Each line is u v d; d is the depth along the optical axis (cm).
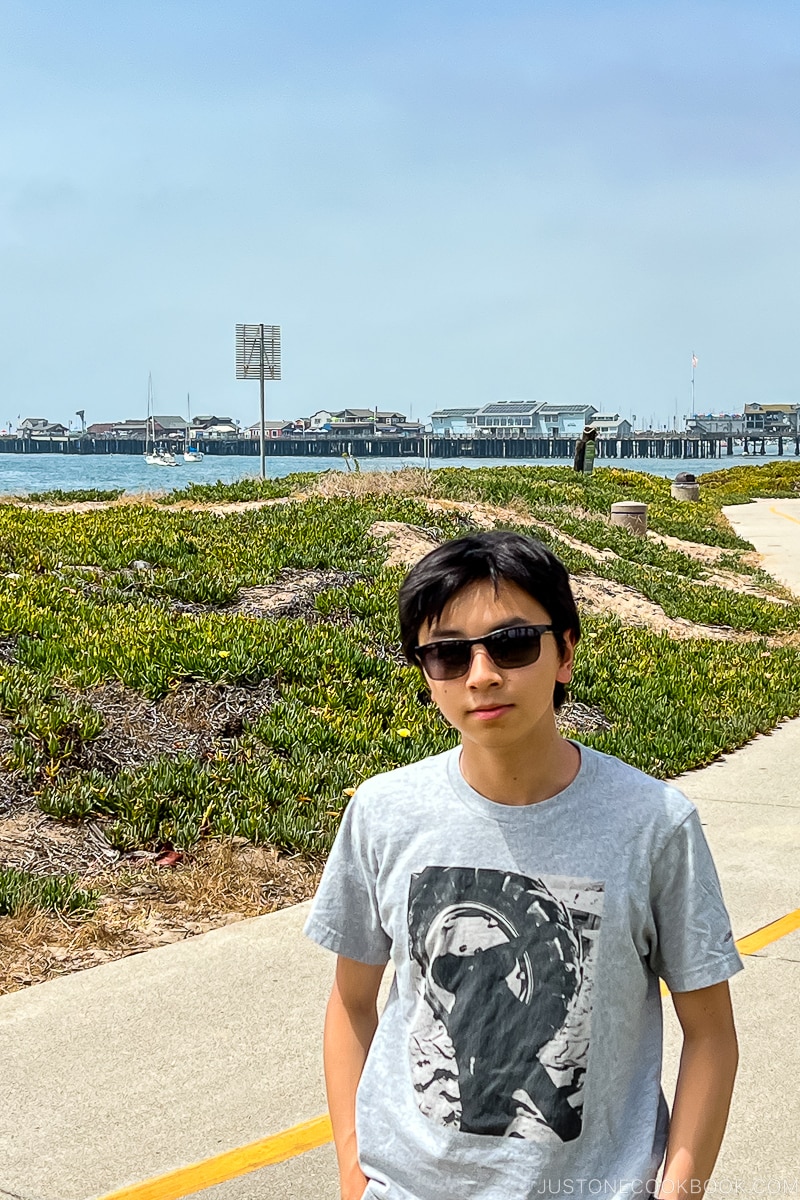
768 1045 443
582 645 1119
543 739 208
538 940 200
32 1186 357
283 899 589
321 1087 414
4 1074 421
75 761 694
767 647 1306
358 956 224
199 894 580
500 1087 197
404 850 211
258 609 1102
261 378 2722
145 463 15450
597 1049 197
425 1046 204
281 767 720
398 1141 204
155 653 848
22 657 838
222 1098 407
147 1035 450
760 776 829
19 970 503
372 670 926
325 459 18462
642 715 935
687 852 205
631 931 202
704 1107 202
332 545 1348
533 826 205
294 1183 358
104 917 553
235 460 18788
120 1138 382
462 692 204
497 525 1688
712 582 1747
